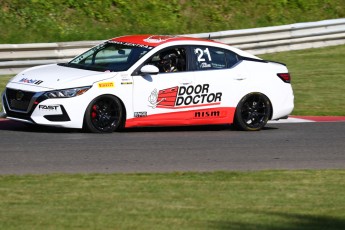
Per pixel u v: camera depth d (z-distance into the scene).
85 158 31.62
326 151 35.44
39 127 38.59
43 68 39.31
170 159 32.19
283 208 23.91
